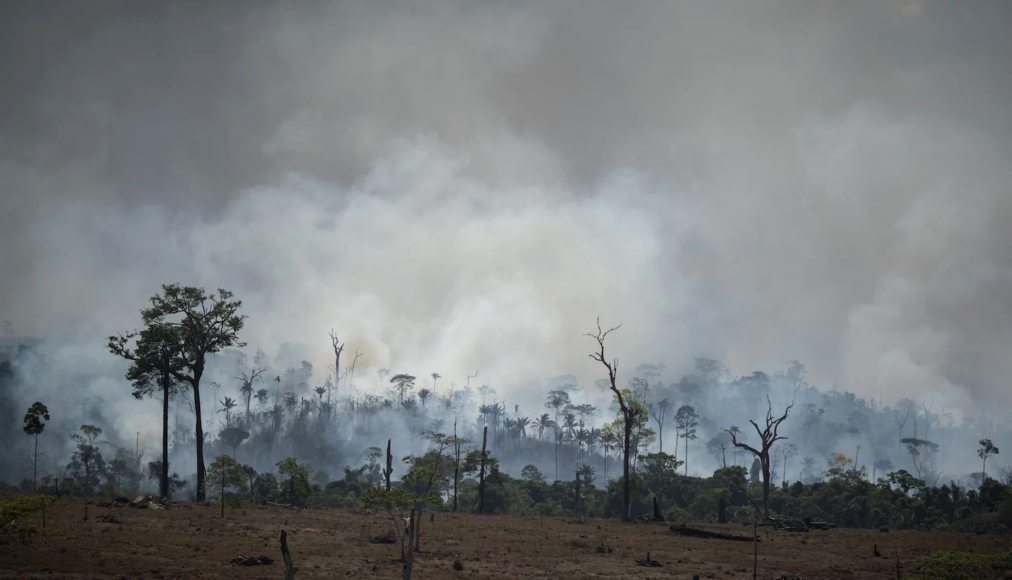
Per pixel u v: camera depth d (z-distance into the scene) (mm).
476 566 44344
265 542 47812
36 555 38406
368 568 41219
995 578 41781
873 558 52844
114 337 76625
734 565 48844
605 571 45094
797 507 97062
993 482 94625
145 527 50594
